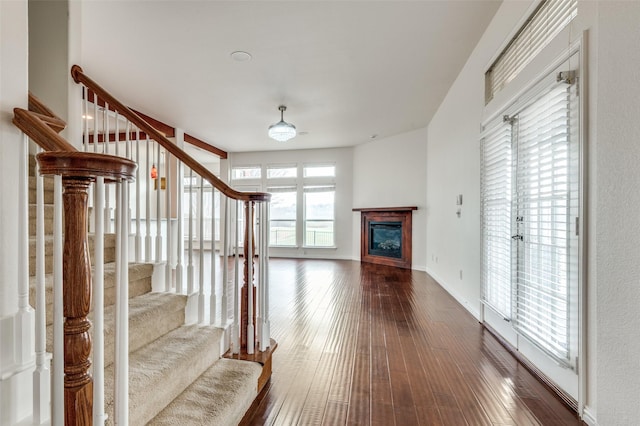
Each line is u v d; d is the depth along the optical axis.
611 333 1.43
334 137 6.64
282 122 4.54
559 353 1.81
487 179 2.92
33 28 2.22
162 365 1.46
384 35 2.89
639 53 1.26
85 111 2.30
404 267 6.23
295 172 7.92
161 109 4.81
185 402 1.47
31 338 1.05
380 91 4.18
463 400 1.81
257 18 2.62
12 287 1.03
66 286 0.77
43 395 1.00
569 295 1.74
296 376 2.08
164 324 1.83
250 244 2.02
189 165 2.01
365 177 7.18
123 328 0.93
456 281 3.96
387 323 3.07
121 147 3.68
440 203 4.81
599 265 1.51
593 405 1.58
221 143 7.18
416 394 1.88
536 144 2.05
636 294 1.28
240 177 8.21
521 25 2.25
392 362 2.27
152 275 2.09
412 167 6.12
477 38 2.98
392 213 6.46
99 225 0.81
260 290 2.03
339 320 3.16
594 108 1.56
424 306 3.63
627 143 1.33
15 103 1.04
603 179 1.48
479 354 2.40
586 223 1.62
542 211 2.02
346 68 3.53
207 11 2.51
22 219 1.03
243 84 3.92
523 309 2.23
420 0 2.44
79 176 0.77
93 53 3.15
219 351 1.93
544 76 1.96
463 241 3.66
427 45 3.08
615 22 1.39
